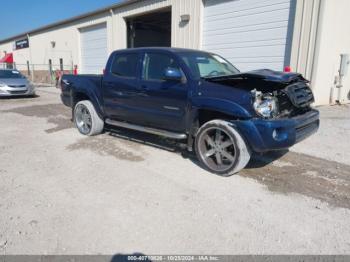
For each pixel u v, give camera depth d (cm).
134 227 279
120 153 503
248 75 380
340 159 480
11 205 318
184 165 445
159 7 1321
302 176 408
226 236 266
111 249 248
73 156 486
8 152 507
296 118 391
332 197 344
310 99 435
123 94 527
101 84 573
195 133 439
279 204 326
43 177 396
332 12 862
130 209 312
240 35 1021
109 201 329
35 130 682
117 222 287
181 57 452
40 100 1252
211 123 400
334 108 933
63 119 822
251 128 363
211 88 403
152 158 477
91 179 390
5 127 714
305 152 515
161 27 2006
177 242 257
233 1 1025
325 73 918
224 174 400
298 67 873
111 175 404
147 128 506
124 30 1579
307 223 288
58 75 2089
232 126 383
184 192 353
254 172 421
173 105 449
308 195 349
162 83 459
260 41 966
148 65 491
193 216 299
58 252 244
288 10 878
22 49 3108
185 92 429
